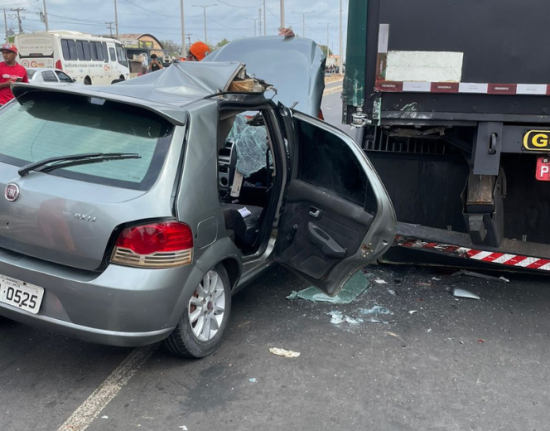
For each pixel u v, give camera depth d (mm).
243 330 3928
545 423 2973
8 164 3164
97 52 28656
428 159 4844
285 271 5090
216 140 3418
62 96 3393
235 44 7727
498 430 2902
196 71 3936
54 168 3043
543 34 3479
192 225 3092
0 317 3814
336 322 4094
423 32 3605
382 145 4949
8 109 3514
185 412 2979
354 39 3744
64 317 2938
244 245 4215
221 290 3596
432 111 3742
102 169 3039
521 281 4926
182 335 3234
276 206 4219
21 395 3070
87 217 2855
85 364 3410
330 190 4047
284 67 7207
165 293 2938
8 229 3053
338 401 3113
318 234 4070
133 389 3172
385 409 3053
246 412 2992
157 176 3002
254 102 3762
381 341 3818
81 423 2854
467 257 4586
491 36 3539
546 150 3684
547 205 4625
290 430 2852
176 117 3123
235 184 5312
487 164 3758
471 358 3623
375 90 3738
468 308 4379
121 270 2857
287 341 3785
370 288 4727
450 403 3127
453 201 4863
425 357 3621
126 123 3207
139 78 4078
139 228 2865
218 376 3332
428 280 4930
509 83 3578
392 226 3854
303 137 4137
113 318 2861
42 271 2941
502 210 4484
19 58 26062
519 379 3396
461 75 3625
